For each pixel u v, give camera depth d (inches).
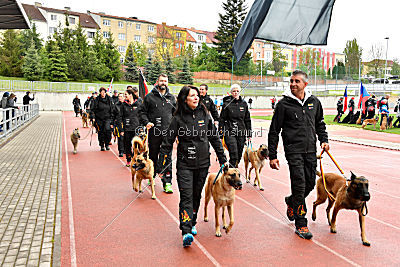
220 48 2386.8
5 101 623.2
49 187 267.1
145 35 2888.8
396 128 804.6
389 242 167.2
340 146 545.6
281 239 169.8
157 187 274.7
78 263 144.0
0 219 194.9
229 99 284.5
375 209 222.2
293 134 173.0
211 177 188.4
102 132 458.0
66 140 563.2
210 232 179.3
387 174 333.7
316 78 1979.6
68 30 2110.0
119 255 151.6
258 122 956.6
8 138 534.9
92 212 209.9
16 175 304.2
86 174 318.3
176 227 186.4
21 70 1857.8
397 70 3129.9
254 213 210.5
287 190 266.5
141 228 184.2
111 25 2773.1
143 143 294.0
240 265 142.3
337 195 172.2
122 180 296.5
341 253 154.0
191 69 2215.8
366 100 878.4
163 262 144.9
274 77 1895.9
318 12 233.3
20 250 155.7
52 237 171.0
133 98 349.7
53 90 1577.3
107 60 2090.3
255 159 266.7
